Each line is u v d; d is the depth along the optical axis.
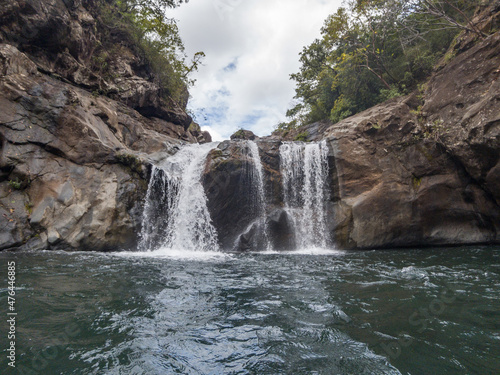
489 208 9.82
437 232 10.13
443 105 10.58
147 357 2.60
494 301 4.18
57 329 3.08
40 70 11.44
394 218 10.12
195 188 10.45
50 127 9.41
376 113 11.87
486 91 9.46
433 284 5.11
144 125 15.47
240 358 2.62
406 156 10.80
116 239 8.89
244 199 10.38
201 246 9.95
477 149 9.16
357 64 16.94
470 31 11.99
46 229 8.22
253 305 4.04
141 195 9.84
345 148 11.09
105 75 15.29
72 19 12.94
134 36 17.66
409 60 14.82
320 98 22.28
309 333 3.15
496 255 7.96
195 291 4.65
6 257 6.72
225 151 11.04
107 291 4.44
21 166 8.59
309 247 10.38
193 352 2.72
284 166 11.63
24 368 2.32
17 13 10.34
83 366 2.40
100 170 9.68
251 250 9.80
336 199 10.73
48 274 5.28
